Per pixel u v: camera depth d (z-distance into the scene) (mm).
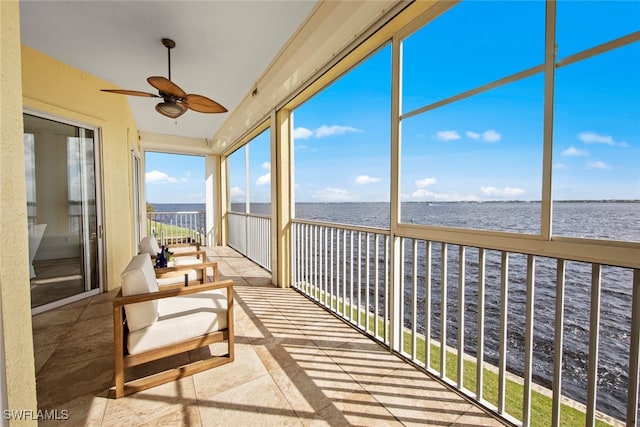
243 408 1598
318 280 3312
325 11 2223
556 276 1322
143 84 3768
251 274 4543
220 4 2256
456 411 1585
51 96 3025
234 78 3645
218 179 7664
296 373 1920
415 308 2078
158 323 1828
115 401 1640
